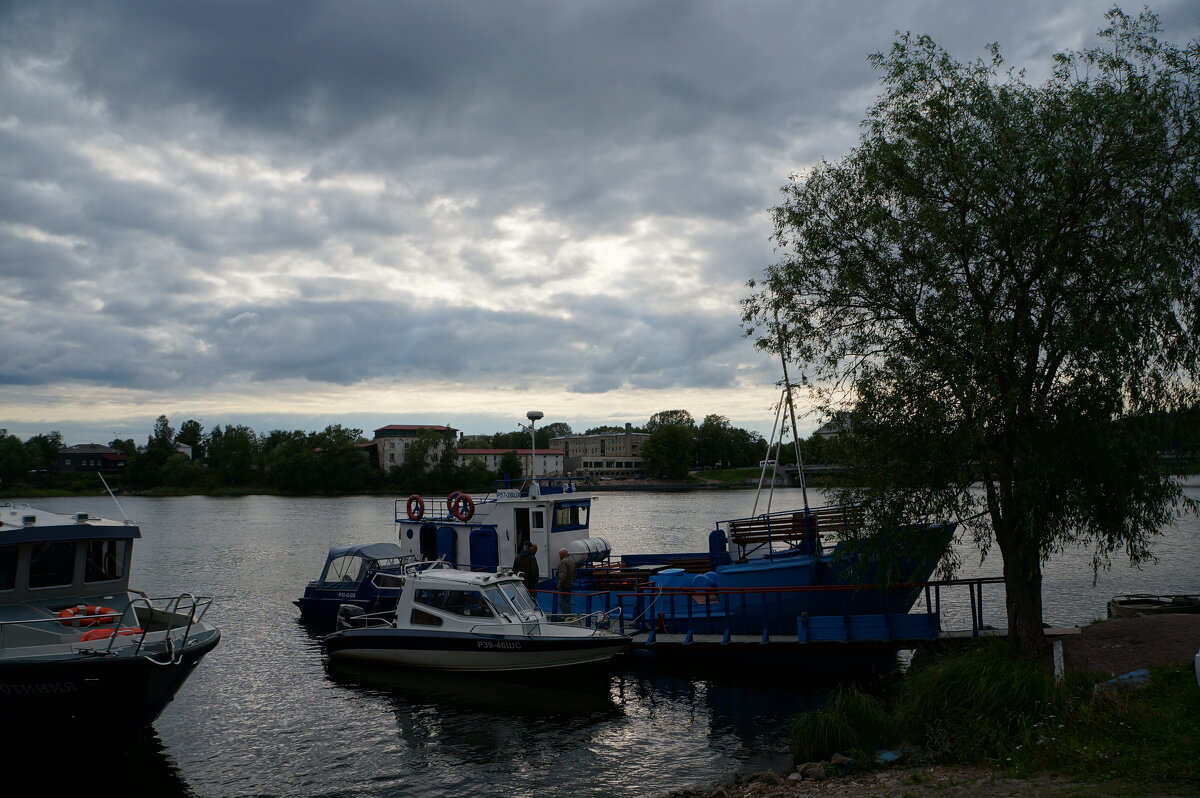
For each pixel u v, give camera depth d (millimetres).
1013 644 14969
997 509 14812
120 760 15375
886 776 11359
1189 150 13461
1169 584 34688
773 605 21031
